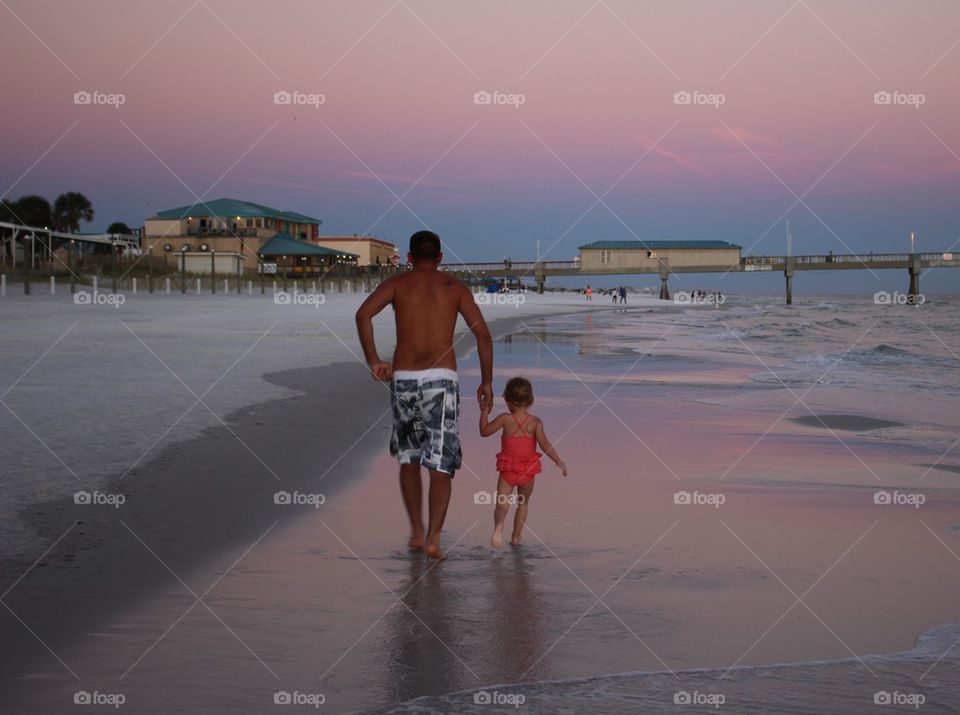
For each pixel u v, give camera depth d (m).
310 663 3.78
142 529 5.85
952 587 4.81
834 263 117.69
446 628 4.19
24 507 6.24
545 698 3.41
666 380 16.81
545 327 39.31
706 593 4.72
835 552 5.50
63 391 12.44
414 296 5.91
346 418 10.66
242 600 4.59
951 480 7.81
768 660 3.80
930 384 16.44
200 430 9.44
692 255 118.50
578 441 9.84
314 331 26.88
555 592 4.73
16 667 3.71
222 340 22.83
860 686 3.52
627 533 5.97
